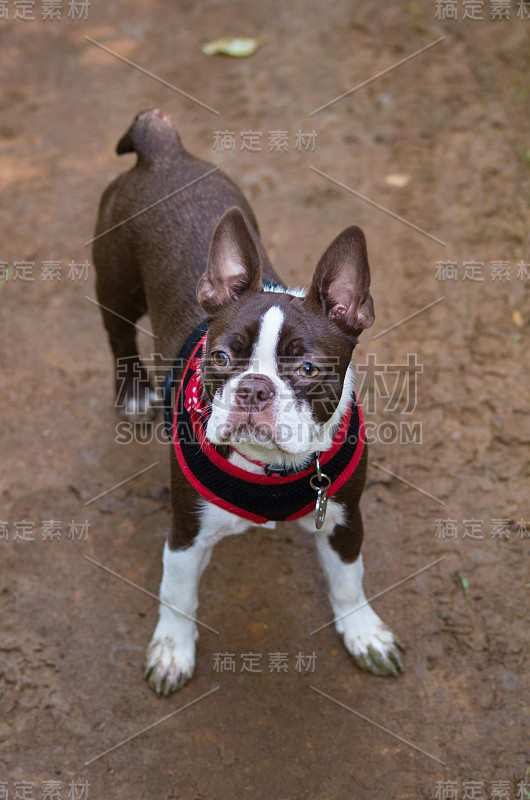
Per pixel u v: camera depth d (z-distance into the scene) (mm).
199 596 1290
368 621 1229
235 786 1133
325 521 1138
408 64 2131
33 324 1608
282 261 1658
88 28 2322
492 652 1222
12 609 1277
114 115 2037
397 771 1137
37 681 1216
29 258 1704
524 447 1411
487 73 2074
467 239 1688
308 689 1205
